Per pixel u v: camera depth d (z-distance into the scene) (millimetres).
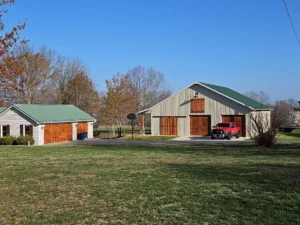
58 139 36844
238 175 11016
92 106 52812
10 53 10219
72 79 55125
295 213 6719
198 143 28156
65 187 9906
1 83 9758
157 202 7891
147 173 11977
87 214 7098
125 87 48469
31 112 35125
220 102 36500
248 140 31266
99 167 13766
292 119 58125
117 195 8719
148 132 48750
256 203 7527
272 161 14445
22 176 11922
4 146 29828
